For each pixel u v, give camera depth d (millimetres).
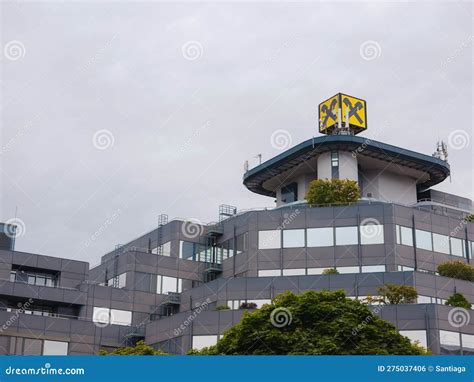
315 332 41719
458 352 58844
